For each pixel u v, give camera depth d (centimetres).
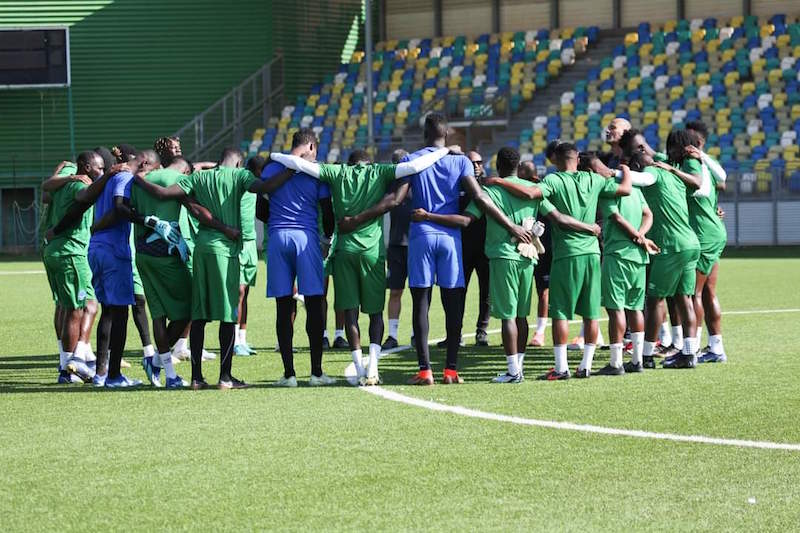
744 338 1456
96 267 1139
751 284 2291
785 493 712
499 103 4097
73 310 1191
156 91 4412
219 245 1100
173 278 1122
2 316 1914
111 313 1160
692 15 4356
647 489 725
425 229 1111
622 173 1139
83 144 4394
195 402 1043
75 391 1128
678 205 1191
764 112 3803
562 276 1134
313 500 706
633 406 993
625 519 662
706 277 1241
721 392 1056
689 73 4050
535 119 3991
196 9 4403
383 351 1417
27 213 4366
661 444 845
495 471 771
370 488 732
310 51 4506
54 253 1189
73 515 681
